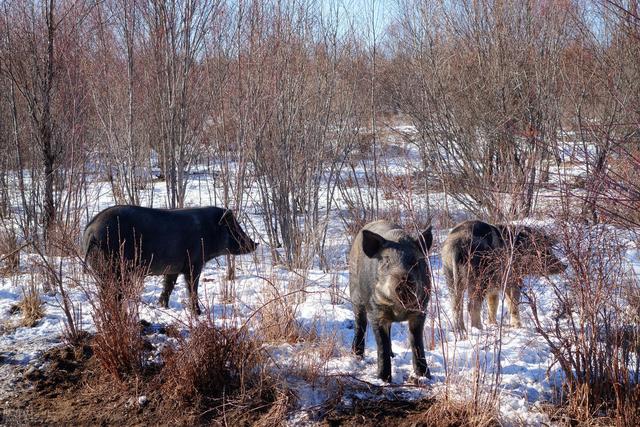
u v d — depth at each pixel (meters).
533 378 5.88
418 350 5.84
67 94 11.78
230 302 8.20
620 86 10.88
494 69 12.98
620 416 5.04
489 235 7.60
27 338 7.09
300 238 11.22
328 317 7.66
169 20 11.77
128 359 6.11
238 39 11.75
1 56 11.80
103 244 7.48
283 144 11.62
